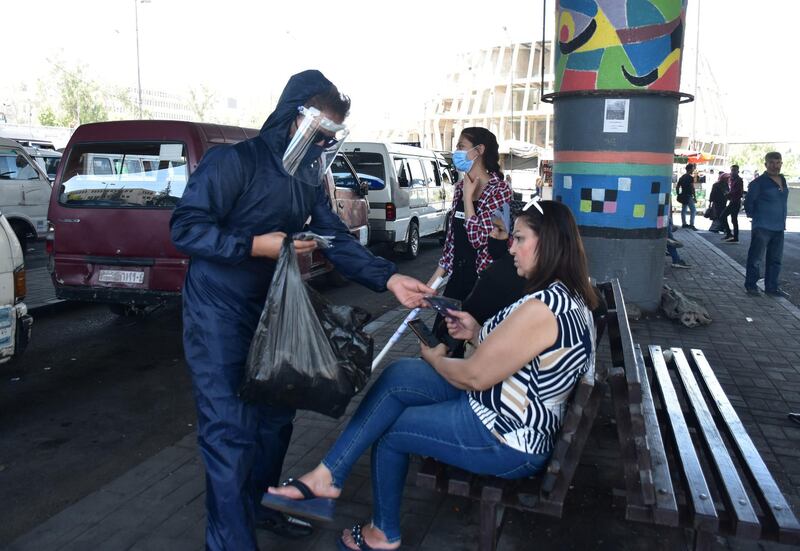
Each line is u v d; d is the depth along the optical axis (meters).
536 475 2.54
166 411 4.79
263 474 2.91
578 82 6.90
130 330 7.07
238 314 2.51
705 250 14.19
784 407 4.75
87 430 4.43
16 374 5.57
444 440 2.51
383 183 11.55
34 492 3.58
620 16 6.62
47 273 10.25
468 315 2.73
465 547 2.96
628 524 3.17
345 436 2.67
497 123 60.72
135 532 3.08
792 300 9.20
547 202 2.54
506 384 2.43
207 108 64.12
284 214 2.57
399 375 2.70
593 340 2.50
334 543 2.96
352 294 9.31
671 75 6.82
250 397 2.36
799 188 30.80
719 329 6.98
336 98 2.54
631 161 6.92
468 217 4.02
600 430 4.19
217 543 2.44
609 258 7.16
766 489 2.43
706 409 3.22
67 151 6.43
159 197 6.14
